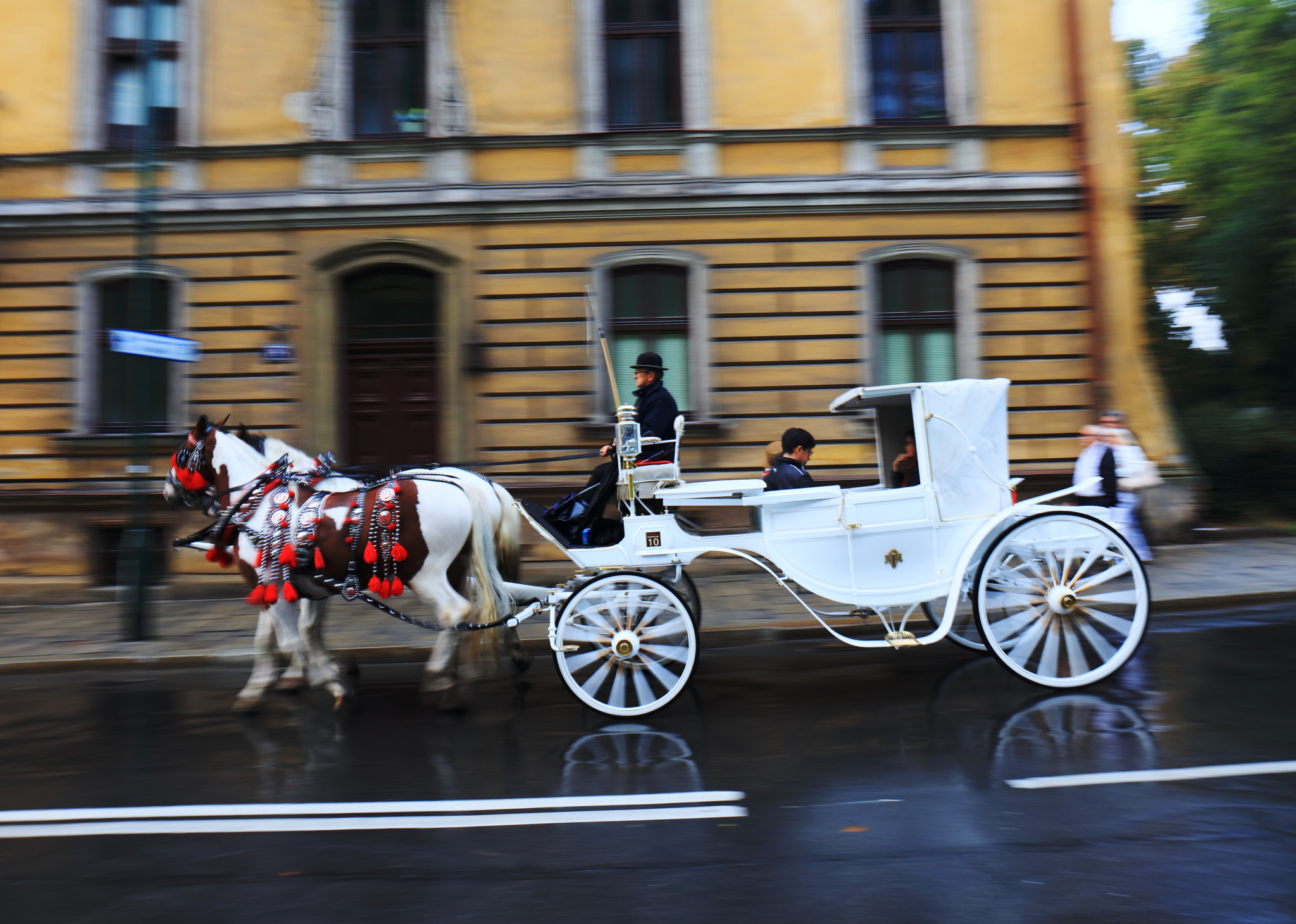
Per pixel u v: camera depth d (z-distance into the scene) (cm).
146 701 665
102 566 1156
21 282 1170
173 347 877
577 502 629
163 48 1177
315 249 1155
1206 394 1973
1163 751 462
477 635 584
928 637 578
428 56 1165
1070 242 1152
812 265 1150
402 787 448
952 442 588
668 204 1144
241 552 591
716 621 847
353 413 1177
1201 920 302
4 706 659
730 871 346
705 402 1144
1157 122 2019
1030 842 362
